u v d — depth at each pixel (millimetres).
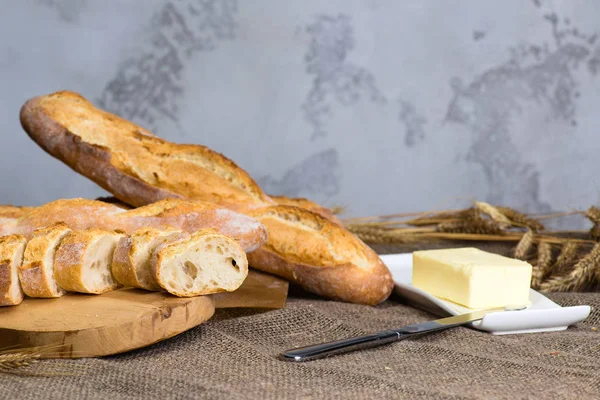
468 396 885
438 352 1086
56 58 3365
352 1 3600
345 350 1085
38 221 1350
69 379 945
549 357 1077
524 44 3785
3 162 3383
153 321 1046
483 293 1323
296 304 1366
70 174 3457
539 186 3887
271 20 3539
